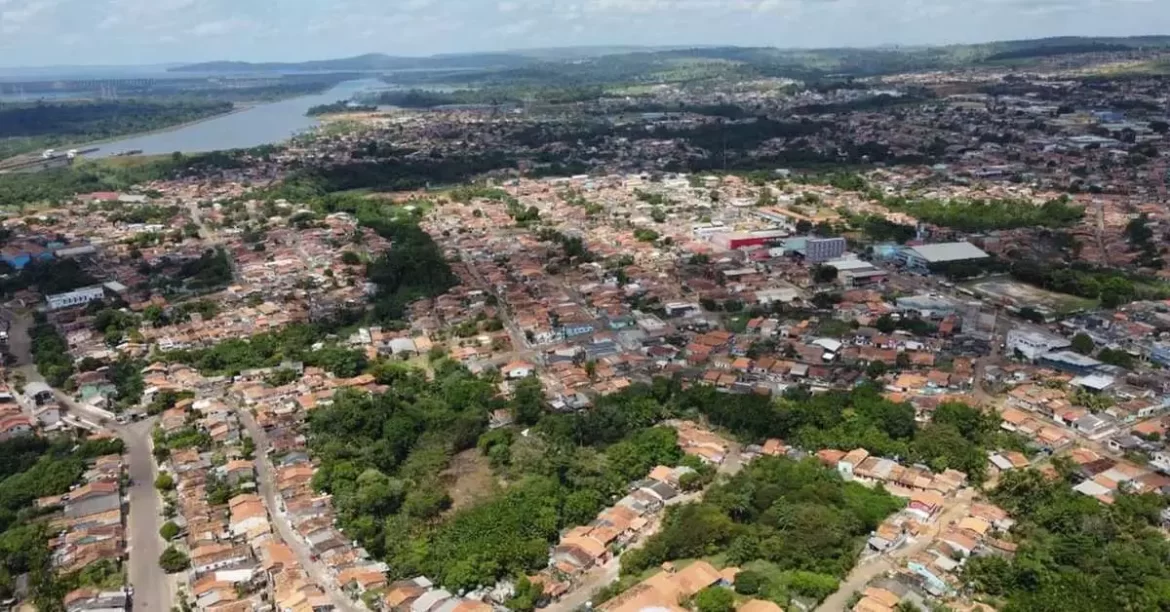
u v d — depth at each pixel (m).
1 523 184.25
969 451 196.75
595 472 195.62
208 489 196.62
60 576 164.62
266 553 169.38
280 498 195.25
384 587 159.50
